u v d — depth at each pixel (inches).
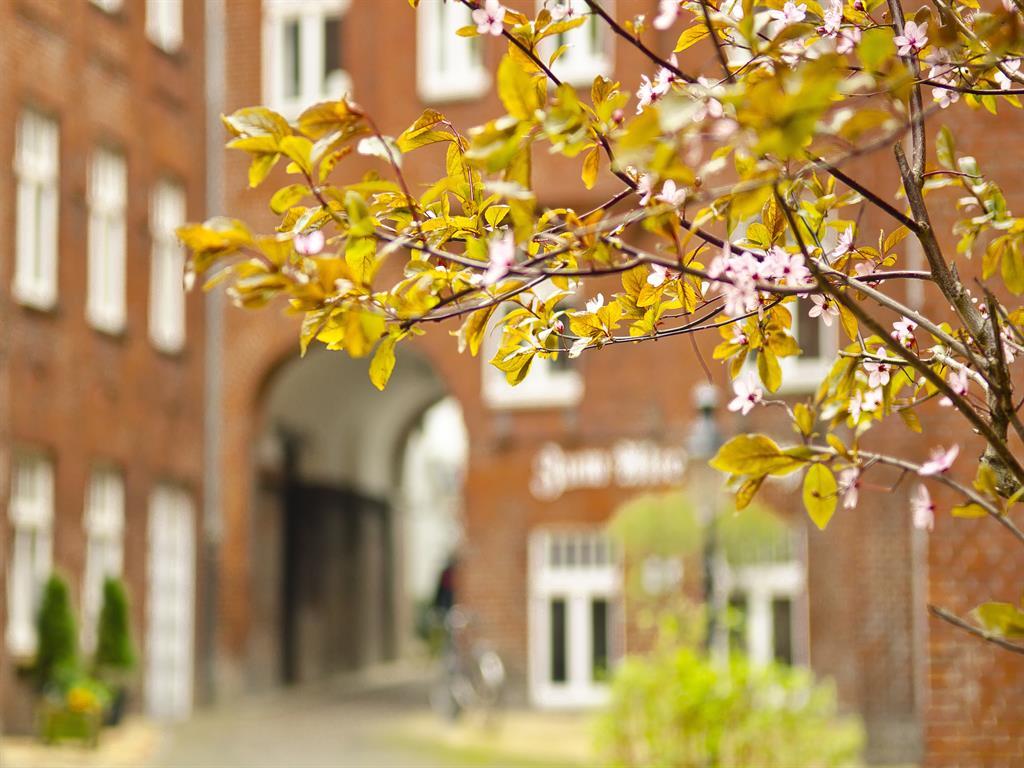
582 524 767.1
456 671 715.4
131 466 734.5
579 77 689.0
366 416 1064.2
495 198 101.6
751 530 636.1
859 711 656.4
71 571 674.2
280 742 636.1
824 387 113.6
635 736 356.2
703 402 489.4
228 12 821.9
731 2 103.1
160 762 559.2
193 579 797.9
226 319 822.5
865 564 660.1
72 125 693.9
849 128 76.7
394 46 806.5
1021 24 89.1
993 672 303.7
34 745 582.9
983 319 109.5
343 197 90.4
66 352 679.7
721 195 85.3
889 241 114.6
